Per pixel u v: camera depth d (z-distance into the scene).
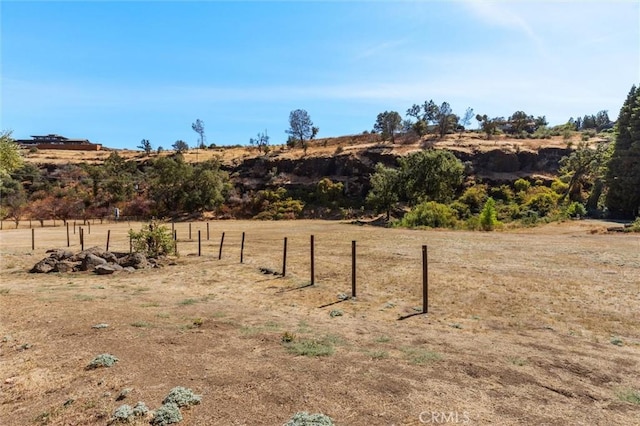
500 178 67.38
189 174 73.56
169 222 63.91
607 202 47.62
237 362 6.68
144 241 21.59
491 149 72.31
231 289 13.83
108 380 6.07
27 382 6.23
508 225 39.81
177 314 10.16
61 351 7.42
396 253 20.89
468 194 58.06
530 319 9.55
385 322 9.59
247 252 23.23
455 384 5.75
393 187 55.09
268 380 5.92
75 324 9.08
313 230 40.44
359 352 7.20
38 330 8.75
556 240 25.30
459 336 8.36
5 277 16.81
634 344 7.78
